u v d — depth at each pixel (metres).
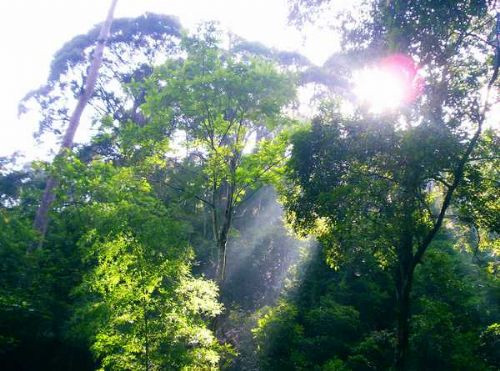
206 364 7.93
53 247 11.74
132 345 7.25
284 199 10.55
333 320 13.43
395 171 7.98
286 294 16.50
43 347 11.35
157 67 11.46
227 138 12.88
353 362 12.20
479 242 10.80
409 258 8.55
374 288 15.12
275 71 10.84
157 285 7.44
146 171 12.27
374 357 12.40
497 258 14.29
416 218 8.56
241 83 10.47
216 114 11.14
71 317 10.21
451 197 8.60
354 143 8.34
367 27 8.77
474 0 7.09
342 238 8.60
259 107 10.93
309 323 13.98
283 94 11.02
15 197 23.39
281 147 11.30
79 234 11.26
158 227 8.01
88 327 8.66
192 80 10.59
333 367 11.36
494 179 8.55
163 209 9.99
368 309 14.84
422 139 7.39
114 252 7.61
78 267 11.38
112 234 7.95
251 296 18.97
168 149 11.91
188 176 12.26
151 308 7.33
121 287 7.43
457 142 7.52
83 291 9.37
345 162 8.67
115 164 20.02
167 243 7.93
